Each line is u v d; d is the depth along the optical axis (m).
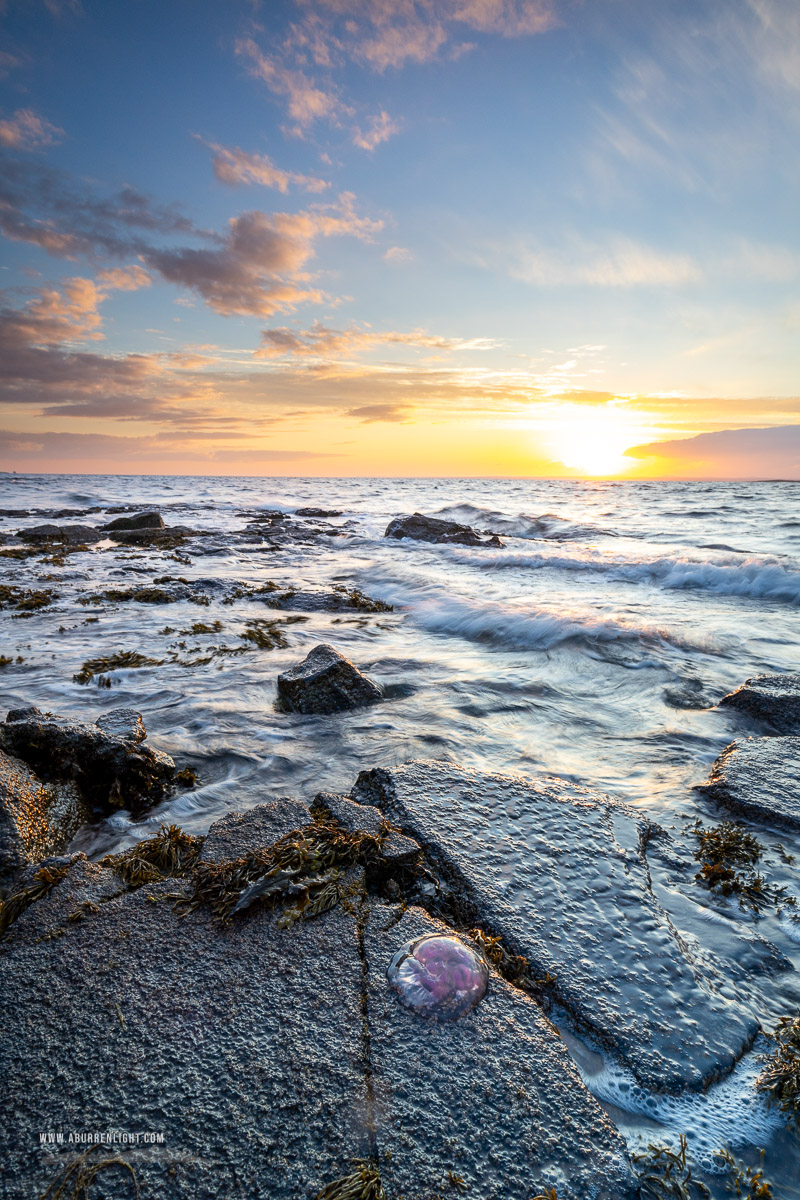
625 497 50.44
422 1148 1.77
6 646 8.56
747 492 58.34
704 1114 2.08
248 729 5.76
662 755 5.17
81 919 2.72
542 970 2.56
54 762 4.28
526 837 3.46
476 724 5.90
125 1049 2.06
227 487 78.12
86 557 18.59
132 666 7.64
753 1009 2.51
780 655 8.27
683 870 3.46
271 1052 2.06
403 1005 2.24
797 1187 1.86
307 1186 1.66
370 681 6.70
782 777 4.41
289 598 11.84
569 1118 1.89
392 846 3.22
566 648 8.52
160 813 4.26
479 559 17.48
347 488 78.88
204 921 2.71
